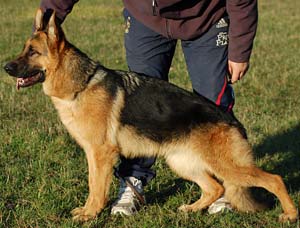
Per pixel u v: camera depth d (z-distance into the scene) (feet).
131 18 15.69
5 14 59.93
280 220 14.90
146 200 16.52
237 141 14.98
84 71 15.17
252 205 15.56
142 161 15.81
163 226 14.49
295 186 17.51
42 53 15.14
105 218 15.19
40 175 17.84
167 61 16.21
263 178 15.01
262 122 23.80
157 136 15.31
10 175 17.75
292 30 50.85
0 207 15.29
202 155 15.16
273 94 28.76
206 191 15.97
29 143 20.54
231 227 14.58
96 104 14.92
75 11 62.64
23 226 14.42
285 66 35.32
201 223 14.89
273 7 68.90
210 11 14.94
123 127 15.19
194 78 15.81
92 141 15.08
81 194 16.74
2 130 22.06
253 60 37.29
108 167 15.15
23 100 26.91
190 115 15.11
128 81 15.43
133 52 15.85
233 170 15.03
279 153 20.53
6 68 14.94
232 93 16.12
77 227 14.33
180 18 14.94
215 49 15.33
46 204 15.55
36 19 15.51
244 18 14.60
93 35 47.96
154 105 15.21
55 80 15.08
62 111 15.28
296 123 23.76
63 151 20.04
